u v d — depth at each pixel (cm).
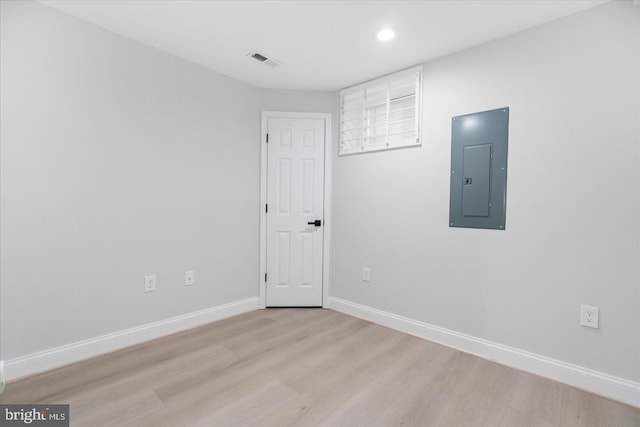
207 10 191
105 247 217
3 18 176
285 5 185
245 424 149
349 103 309
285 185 317
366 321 287
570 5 178
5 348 181
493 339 218
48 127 192
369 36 217
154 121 240
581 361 185
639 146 168
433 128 247
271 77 288
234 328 266
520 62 205
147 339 239
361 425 149
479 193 223
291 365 205
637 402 167
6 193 179
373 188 287
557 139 192
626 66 171
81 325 208
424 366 206
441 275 244
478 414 159
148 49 235
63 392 172
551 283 195
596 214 180
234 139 293
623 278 173
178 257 257
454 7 183
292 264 319
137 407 160
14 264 182
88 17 200
